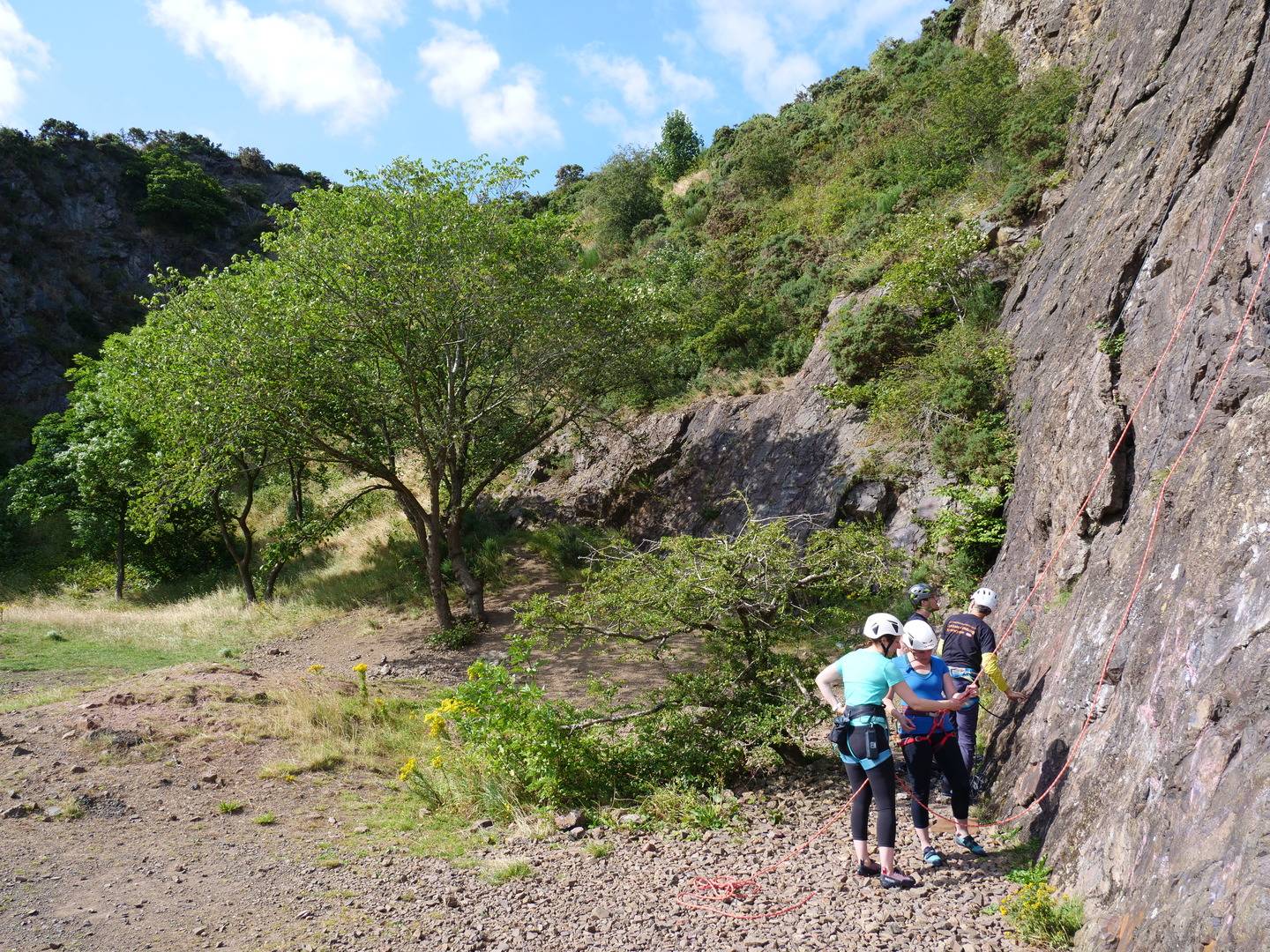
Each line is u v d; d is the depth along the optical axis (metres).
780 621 7.29
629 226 35.81
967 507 10.43
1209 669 3.54
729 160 32.50
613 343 15.77
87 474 21.02
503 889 4.82
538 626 7.70
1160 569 4.64
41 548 25.77
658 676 11.02
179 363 13.80
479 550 18.33
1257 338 5.00
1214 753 3.22
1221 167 6.63
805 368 17.16
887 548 7.32
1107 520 6.34
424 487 22.06
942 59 26.94
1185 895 2.94
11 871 5.19
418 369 14.48
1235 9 8.16
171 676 9.50
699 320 21.52
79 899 4.80
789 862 4.96
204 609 17.69
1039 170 15.34
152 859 5.43
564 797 6.43
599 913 4.39
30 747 7.34
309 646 14.80
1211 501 4.18
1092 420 7.20
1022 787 5.14
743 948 3.88
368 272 13.82
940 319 13.79
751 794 6.34
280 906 4.68
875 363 14.38
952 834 5.16
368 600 17.14
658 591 7.13
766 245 23.72
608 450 18.67
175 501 15.50
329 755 7.59
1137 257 8.12
